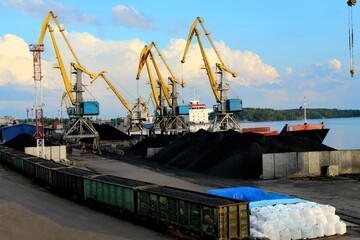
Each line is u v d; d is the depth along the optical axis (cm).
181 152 6625
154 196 2288
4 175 4719
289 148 5425
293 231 2189
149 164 6600
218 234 1881
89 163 6725
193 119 16412
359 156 4966
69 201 3125
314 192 3769
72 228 2208
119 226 2352
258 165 4978
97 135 9119
